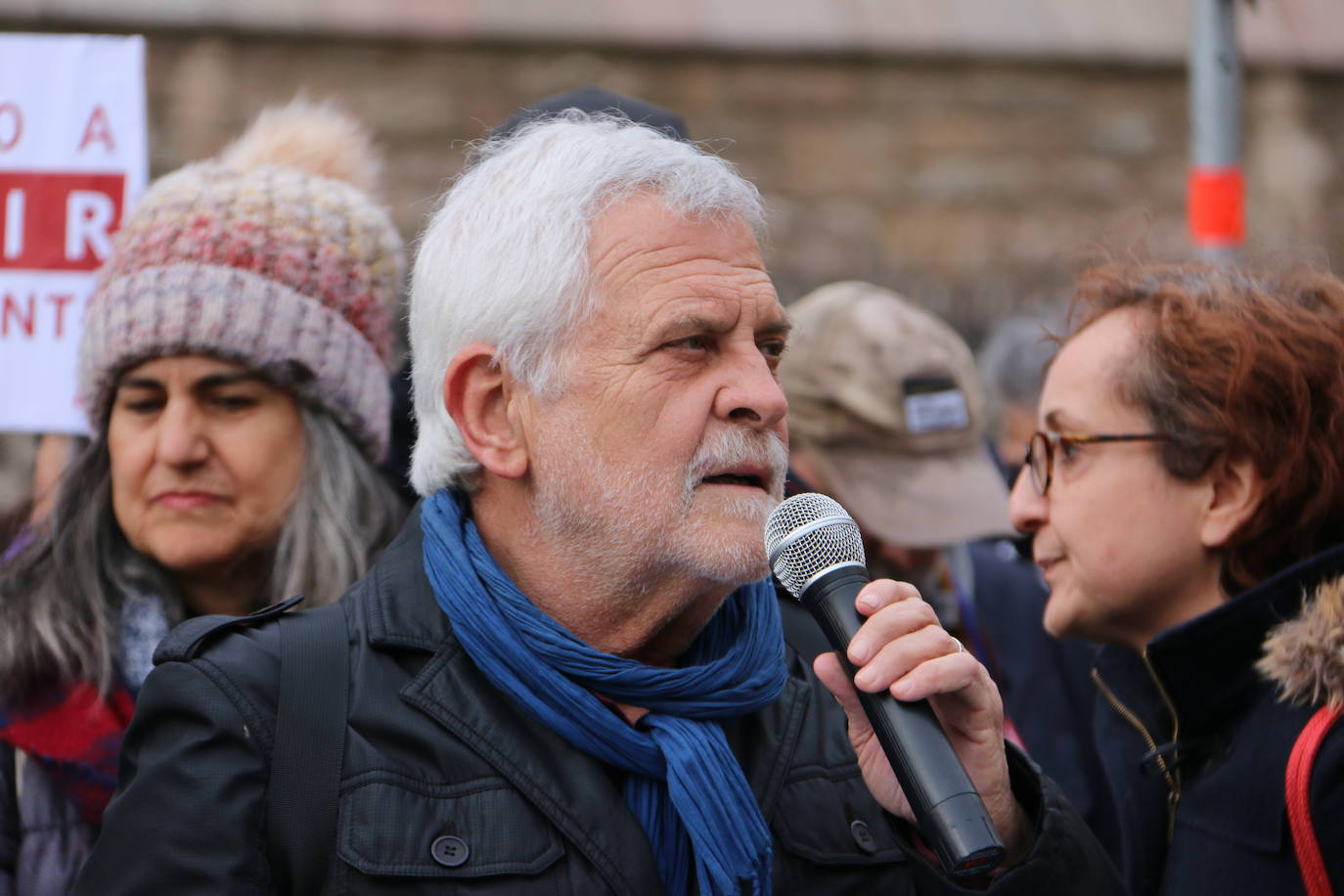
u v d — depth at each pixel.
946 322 9.16
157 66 8.39
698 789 1.91
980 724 1.97
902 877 2.07
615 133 2.06
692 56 9.08
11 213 3.26
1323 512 2.29
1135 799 2.52
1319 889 2.05
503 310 1.99
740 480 2.01
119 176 3.26
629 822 1.91
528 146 2.08
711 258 2.00
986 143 9.34
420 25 8.60
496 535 2.08
